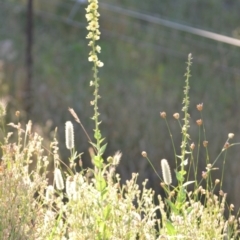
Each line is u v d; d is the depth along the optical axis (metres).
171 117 13.45
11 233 4.91
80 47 17.30
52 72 15.93
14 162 5.56
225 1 20.31
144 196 5.67
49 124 12.12
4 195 5.07
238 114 14.30
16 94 13.43
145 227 5.04
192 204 5.19
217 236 5.09
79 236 4.95
